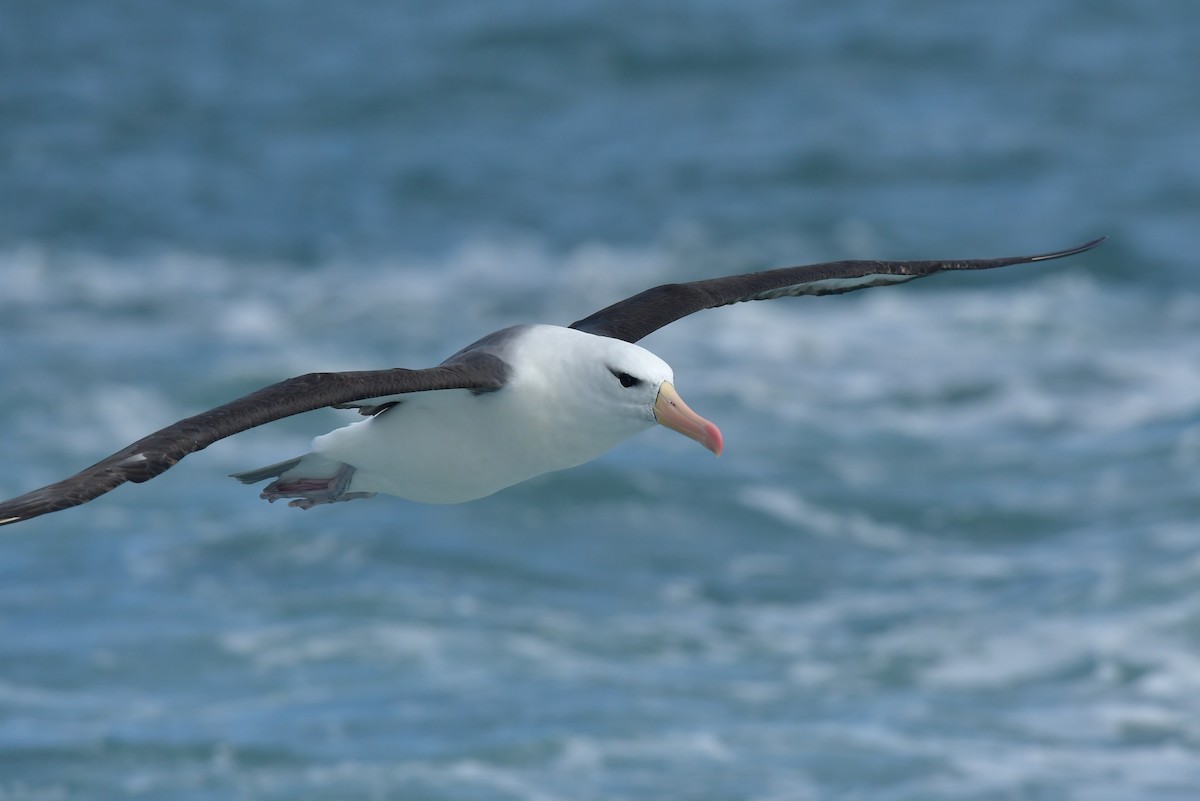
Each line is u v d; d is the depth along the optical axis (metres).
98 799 11.77
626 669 13.83
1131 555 15.92
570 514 17.42
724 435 20.16
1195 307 26.05
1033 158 35.06
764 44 42.62
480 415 7.33
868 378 22.58
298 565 15.95
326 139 36.94
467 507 17.41
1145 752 12.44
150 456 5.77
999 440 20.05
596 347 7.33
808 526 17.45
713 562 16.53
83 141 36.53
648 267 29.66
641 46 42.41
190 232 30.95
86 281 27.97
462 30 43.88
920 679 13.71
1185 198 32.25
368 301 27.22
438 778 11.96
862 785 11.92
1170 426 20.09
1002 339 24.47
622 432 7.40
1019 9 45.78
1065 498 17.95
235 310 26.42
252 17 46.44
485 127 37.66
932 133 36.84
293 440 19.47
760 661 14.10
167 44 44.22
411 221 31.89
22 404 20.84
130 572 15.71
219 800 11.77
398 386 6.67
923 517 17.67
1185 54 42.44
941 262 8.46
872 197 33.09
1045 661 13.98
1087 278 27.72
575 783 11.89
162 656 13.94
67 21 46.00
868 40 43.09
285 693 13.29
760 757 12.24
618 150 36.03
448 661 13.90
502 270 29.25
